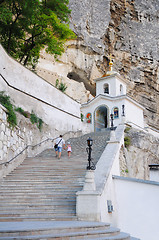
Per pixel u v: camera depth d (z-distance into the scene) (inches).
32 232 193.5
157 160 703.1
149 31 1592.0
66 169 417.1
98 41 1320.1
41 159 483.5
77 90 1216.2
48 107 683.4
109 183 379.2
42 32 703.1
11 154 427.5
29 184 365.1
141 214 370.9
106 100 1032.2
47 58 1167.0
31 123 552.4
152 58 1544.0
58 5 747.4
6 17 614.5
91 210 287.9
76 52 1256.8
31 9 633.6
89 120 1055.0
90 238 212.2
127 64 1498.5
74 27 1206.9
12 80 552.4
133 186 390.0
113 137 537.3
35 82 641.6
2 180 374.0
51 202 316.5
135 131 723.4
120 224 379.6
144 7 1598.2
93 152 523.5
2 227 207.0
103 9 1382.9
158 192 366.0
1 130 387.5
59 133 713.6
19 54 796.6
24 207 303.7
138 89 1525.6
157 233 350.9
